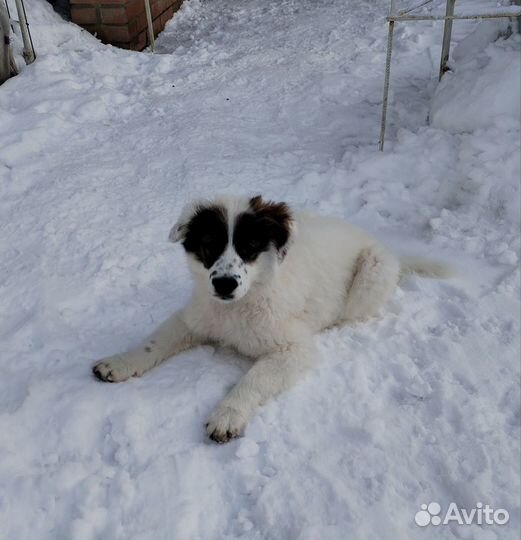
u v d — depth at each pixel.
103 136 1.42
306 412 0.69
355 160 1.23
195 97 1.60
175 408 0.69
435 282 0.91
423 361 0.76
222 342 0.79
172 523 0.57
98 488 0.60
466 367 0.75
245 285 0.68
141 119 1.50
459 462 0.62
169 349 0.77
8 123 1.42
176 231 0.72
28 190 1.20
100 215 1.10
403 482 0.61
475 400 0.70
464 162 1.12
